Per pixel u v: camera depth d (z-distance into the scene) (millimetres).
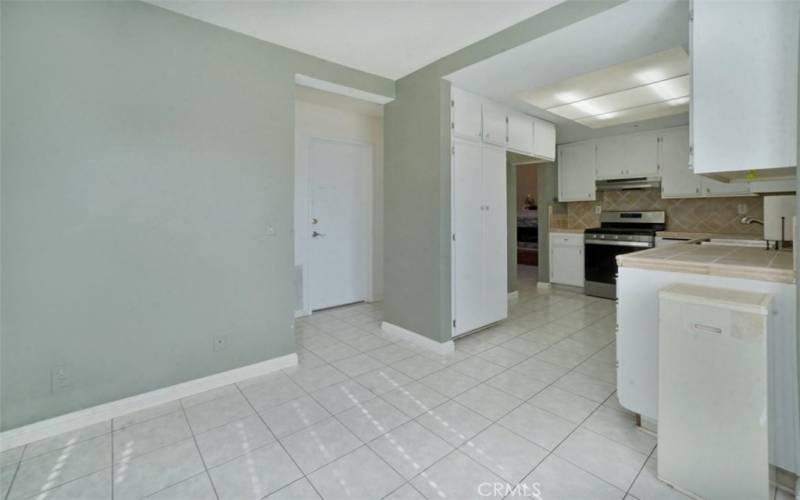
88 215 2018
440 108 2930
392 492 1519
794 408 1451
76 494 1525
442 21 2328
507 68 2701
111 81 2057
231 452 1784
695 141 1682
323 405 2217
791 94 1469
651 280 1830
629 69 2754
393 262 3455
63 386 1972
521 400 2260
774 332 1479
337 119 4398
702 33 1650
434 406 2195
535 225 8359
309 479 1599
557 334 3504
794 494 1472
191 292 2354
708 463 1446
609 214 5332
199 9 2207
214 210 2422
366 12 2240
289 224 2750
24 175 1851
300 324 3867
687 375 1486
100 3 2016
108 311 2090
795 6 1454
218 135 2422
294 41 2602
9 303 1835
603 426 1979
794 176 2041
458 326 3188
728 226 4438
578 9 2064
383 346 3203
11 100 1811
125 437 1910
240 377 2553
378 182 4883
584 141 5246
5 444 1823
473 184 3281
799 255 1379
